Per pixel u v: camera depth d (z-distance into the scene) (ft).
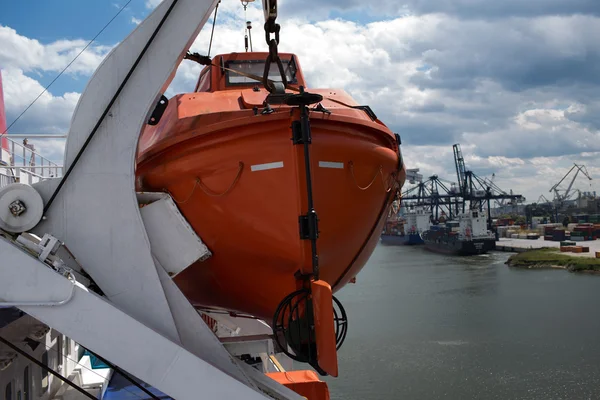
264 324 31.12
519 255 298.97
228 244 18.81
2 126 33.94
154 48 15.33
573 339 119.96
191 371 13.44
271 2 16.98
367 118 20.15
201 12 15.49
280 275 18.86
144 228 15.05
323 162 17.95
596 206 566.36
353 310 164.96
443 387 94.99
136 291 14.82
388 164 20.57
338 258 19.76
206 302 22.99
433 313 154.30
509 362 106.52
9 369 19.49
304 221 17.35
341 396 93.20
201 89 24.47
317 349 16.55
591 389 90.79
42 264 12.99
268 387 19.26
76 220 14.67
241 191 17.90
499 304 163.43
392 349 119.03
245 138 17.62
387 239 524.52
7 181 19.83
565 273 232.53
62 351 29.55
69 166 14.74
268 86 18.13
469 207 457.27
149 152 19.27
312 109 17.72
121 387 29.73
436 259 322.55
